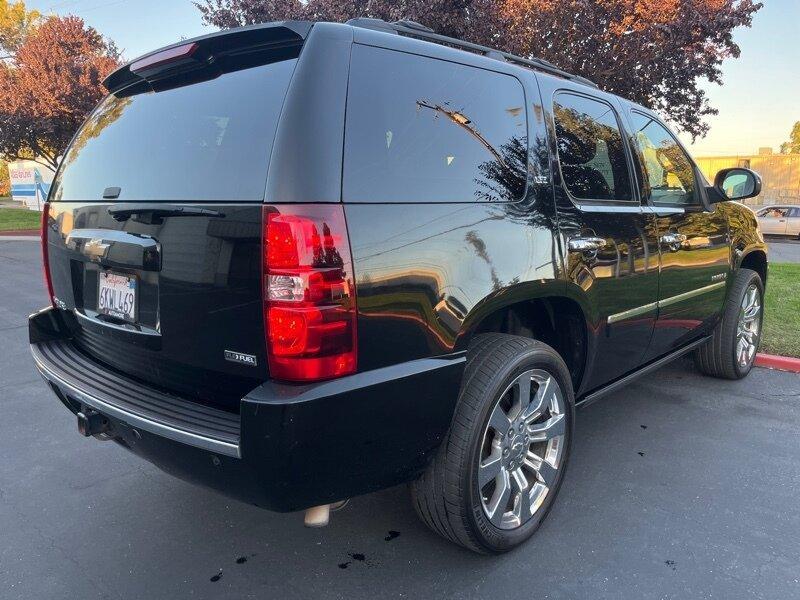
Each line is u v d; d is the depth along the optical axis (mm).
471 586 2377
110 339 2457
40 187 30766
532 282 2502
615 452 3539
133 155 2381
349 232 1894
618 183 3240
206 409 2105
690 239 3715
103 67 21891
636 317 3266
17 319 7117
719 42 11375
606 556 2561
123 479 3273
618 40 10898
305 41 2023
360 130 2020
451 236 2191
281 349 1837
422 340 2084
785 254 18547
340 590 2367
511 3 10758
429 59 2352
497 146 2525
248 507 3002
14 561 2566
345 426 1909
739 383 4738
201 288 2014
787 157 33594
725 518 2848
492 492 2639
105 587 2400
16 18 42938
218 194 1982
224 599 2322
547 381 2639
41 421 4055
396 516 2896
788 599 2293
